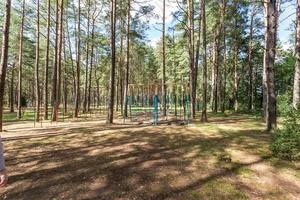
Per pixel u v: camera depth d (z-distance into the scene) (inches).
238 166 300.4
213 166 301.1
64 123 778.8
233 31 1253.7
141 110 1365.7
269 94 470.3
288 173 283.3
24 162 329.4
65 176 282.0
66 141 437.7
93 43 1243.8
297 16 538.0
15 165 319.0
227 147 370.9
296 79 523.5
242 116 908.0
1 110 569.6
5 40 563.8
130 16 952.9
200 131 502.6
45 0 1047.6
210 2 1078.4
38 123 799.7
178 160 320.8
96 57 1685.5
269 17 464.1
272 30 461.4
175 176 275.1
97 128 577.9
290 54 991.0
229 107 1483.8
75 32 1275.8
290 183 262.5
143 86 1163.3
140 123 721.0
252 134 457.1
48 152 373.1
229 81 1589.6
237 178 271.1
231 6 1113.4
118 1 946.7
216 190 245.8
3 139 468.4
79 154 358.0
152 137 448.5
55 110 853.8
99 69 1588.3
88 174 285.1
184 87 1071.0
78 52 1104.2
